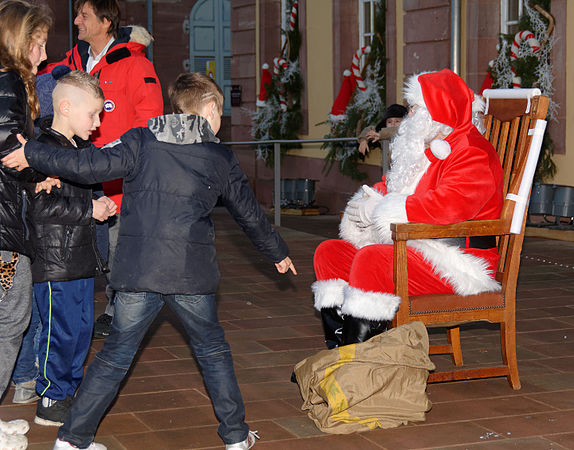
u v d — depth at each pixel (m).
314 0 13.40
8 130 2.91
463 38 10.28
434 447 3.23
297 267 7.26
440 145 3.70
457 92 3.84
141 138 2.98
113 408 3.67
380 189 4.27
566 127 8.98
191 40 19.83
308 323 5.23
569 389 3.93
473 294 3.79
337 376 3.43
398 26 11.48
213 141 3.04
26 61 3.02
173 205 2.94
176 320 5.26
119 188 4.59
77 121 3.20
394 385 3.46
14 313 3.08
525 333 4.95
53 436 3.34
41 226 3.25
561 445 3.24
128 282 2.92
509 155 4.00
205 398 3.81
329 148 12.55
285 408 3.68
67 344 3.38
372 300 3.64
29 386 3.74
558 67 9.06
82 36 4.65
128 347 3.02
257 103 14.46
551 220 9.37
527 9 9.48
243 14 15.41
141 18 19.53
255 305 5.75
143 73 4.65
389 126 8.77
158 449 3.21
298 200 13.02
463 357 4.48
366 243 4.08
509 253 3.86
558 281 6.50
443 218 3.65
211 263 3.00
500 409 3.66
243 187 3.07
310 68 13.59
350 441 3.30
